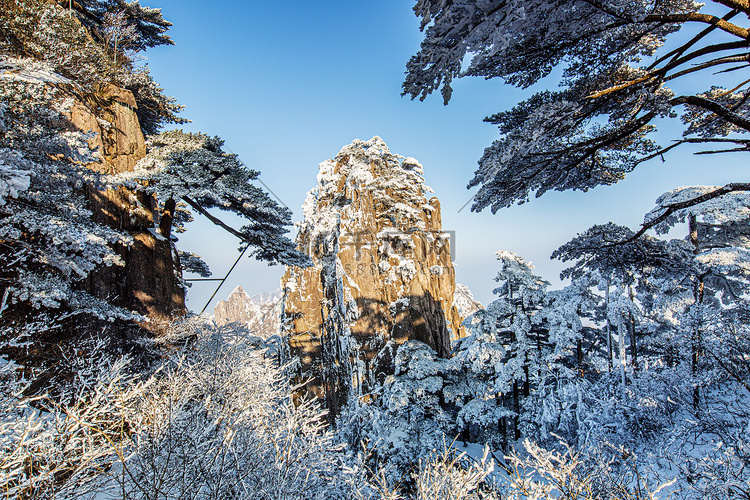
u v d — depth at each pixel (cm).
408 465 1316
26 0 1226
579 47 589
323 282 3653
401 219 3638
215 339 1091
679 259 830
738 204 1457
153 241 1574
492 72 639
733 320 969
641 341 2120
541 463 460
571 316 1808
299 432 561
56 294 799
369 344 3059
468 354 1884
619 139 658
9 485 293
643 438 1091
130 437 388
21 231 820
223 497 396
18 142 802
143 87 2067
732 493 502
